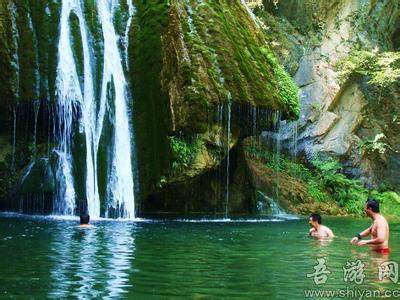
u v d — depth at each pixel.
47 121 14.34
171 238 8.94
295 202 19.12
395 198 21.58
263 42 17.17
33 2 14.93
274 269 6.05
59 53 14.66
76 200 13.52
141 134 14.52
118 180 14.16
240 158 17.45
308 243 8.71
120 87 14.93
